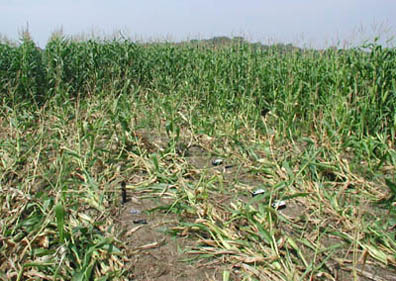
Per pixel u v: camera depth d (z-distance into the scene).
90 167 4.91
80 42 11.53
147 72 11.60
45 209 3.68
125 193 4.52
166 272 3.19
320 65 8.00
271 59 9.52
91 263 3.09
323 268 3.21
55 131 6.27
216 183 4.97
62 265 3.11
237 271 3.18
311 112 7.17
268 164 5.36
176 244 3.58
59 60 10.09
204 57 10.65
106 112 6.64
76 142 5.53
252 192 4.66
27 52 9.74
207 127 6.93
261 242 3.47
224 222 3.82
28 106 8.61
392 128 5.85
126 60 11.35
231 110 8.09
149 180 4.85
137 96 9.11
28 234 3.44
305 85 8.05
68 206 3.96
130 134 5.83
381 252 3.37
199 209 4.07
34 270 3.03
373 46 6.89
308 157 4.92
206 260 3.36
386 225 3.79
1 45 10.12
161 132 7.03
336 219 4.02
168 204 4.33
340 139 5.73
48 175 4.64
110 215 4.03
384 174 5.26
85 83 10.55
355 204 4.32
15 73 9.45
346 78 7.00
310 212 4.22
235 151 6.02
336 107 6.45
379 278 3.12
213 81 9.50
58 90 8.78
